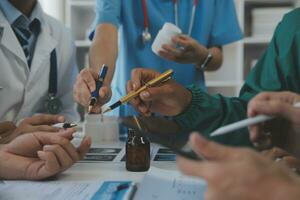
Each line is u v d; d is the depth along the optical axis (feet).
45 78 4.43
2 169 2.38
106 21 4.18
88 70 3.23
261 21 8.20
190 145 1.28
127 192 2.02
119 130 3.93
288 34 2.86
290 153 1.91
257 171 1.06
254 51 8.70
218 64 4.65
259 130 1.77
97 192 2.06
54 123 3.26
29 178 2.37
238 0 8.11
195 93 2.71
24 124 3.20
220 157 1.12
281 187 1.03
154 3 4.47
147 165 2.65
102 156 3.10
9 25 4.19
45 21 4.66
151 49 4.34
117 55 4.16
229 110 2.62
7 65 4.12
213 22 4.72
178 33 3.84
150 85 2.60
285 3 8.45
